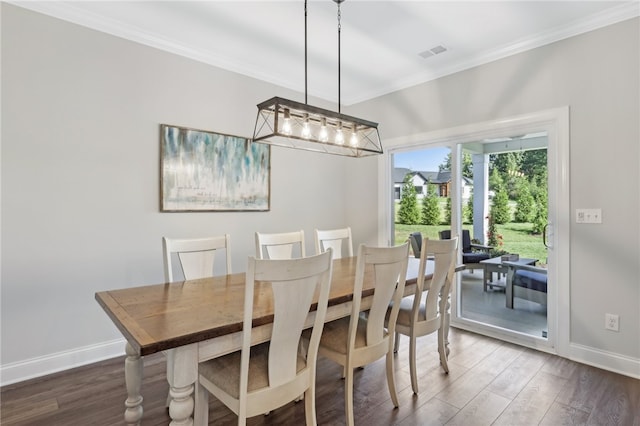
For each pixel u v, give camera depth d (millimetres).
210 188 3254
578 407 2000
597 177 2541
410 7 2453
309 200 4141
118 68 2732
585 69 2590
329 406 2018
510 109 3012
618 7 2393
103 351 2676
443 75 3494
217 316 1414
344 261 2807
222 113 3352
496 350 2844
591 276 2578
